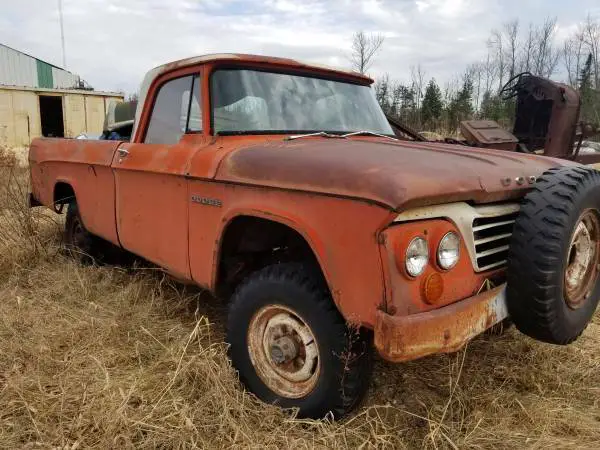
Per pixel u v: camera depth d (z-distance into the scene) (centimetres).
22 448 227
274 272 258
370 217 205
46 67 2650
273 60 339
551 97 733
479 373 299
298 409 253
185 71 330
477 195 227
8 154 1177
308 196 229
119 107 588
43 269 459
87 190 432
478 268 235
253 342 273
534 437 247
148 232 352
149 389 269
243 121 318
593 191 244
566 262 235
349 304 218
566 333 249
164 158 326
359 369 239
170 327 345
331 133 341
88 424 241
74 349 312
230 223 277
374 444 238
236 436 232
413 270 206
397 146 284
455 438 240
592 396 284
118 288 414
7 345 311
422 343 204
